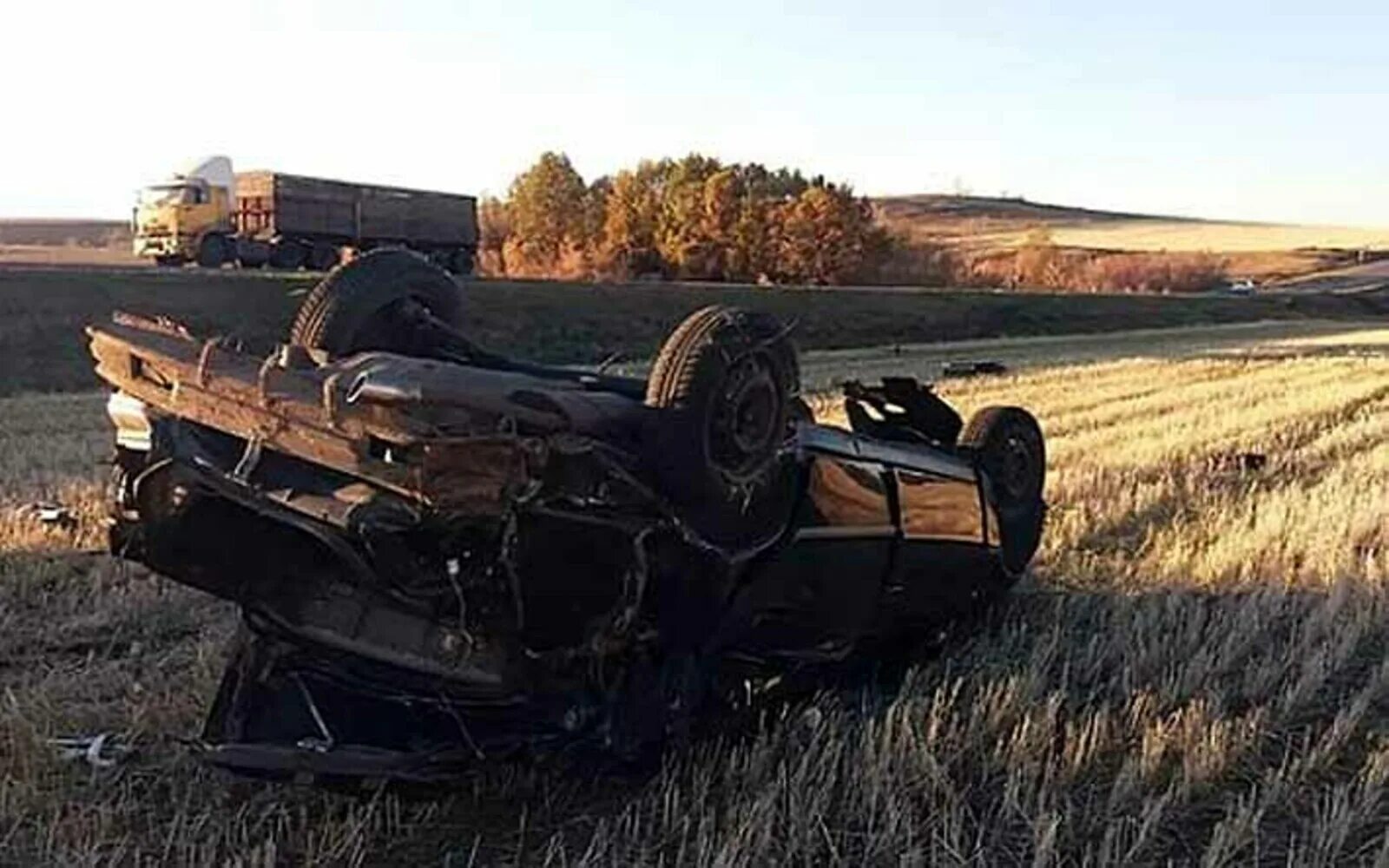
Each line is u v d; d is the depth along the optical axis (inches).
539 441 223.1
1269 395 1133.1
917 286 3479.3
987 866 242.4
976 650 370.6
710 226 3201.3
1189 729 300.8
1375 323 3149.6
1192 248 6181.1
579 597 239.8
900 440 390.9
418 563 226.2
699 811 251.9
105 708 307.4
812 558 292.2
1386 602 419.2
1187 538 516.1
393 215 2097.7
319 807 259.3
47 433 871.1
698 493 247.3
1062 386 1224.2
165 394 236.4
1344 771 295.4
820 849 244.8
